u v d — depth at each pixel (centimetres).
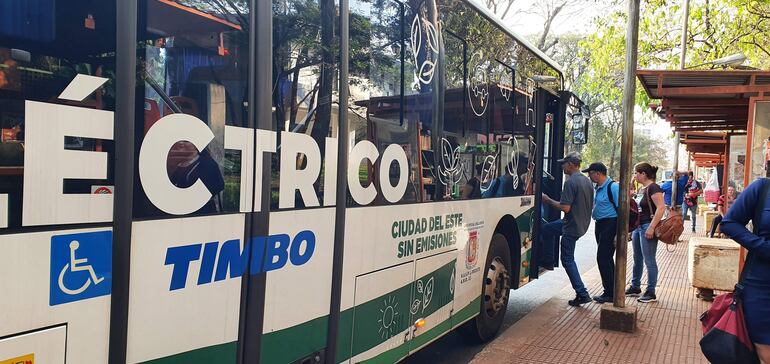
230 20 254
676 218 755
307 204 301
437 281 458
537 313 712
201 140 240
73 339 197
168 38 226
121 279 210
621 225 636
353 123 338
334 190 322
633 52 619
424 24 418
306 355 306
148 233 219
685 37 1452
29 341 185
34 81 186
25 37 184
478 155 523
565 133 860
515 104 613
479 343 609
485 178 543
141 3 217
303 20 298
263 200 271
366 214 354
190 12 236
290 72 289
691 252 818
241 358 262
